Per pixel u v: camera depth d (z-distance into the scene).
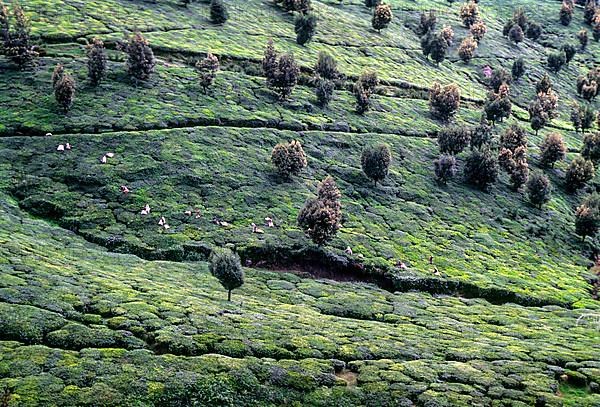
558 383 40.09
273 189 75.69
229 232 64.44
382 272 64.31
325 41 137.00
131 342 37.75
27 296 40.38
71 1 119.00
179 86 96.38
